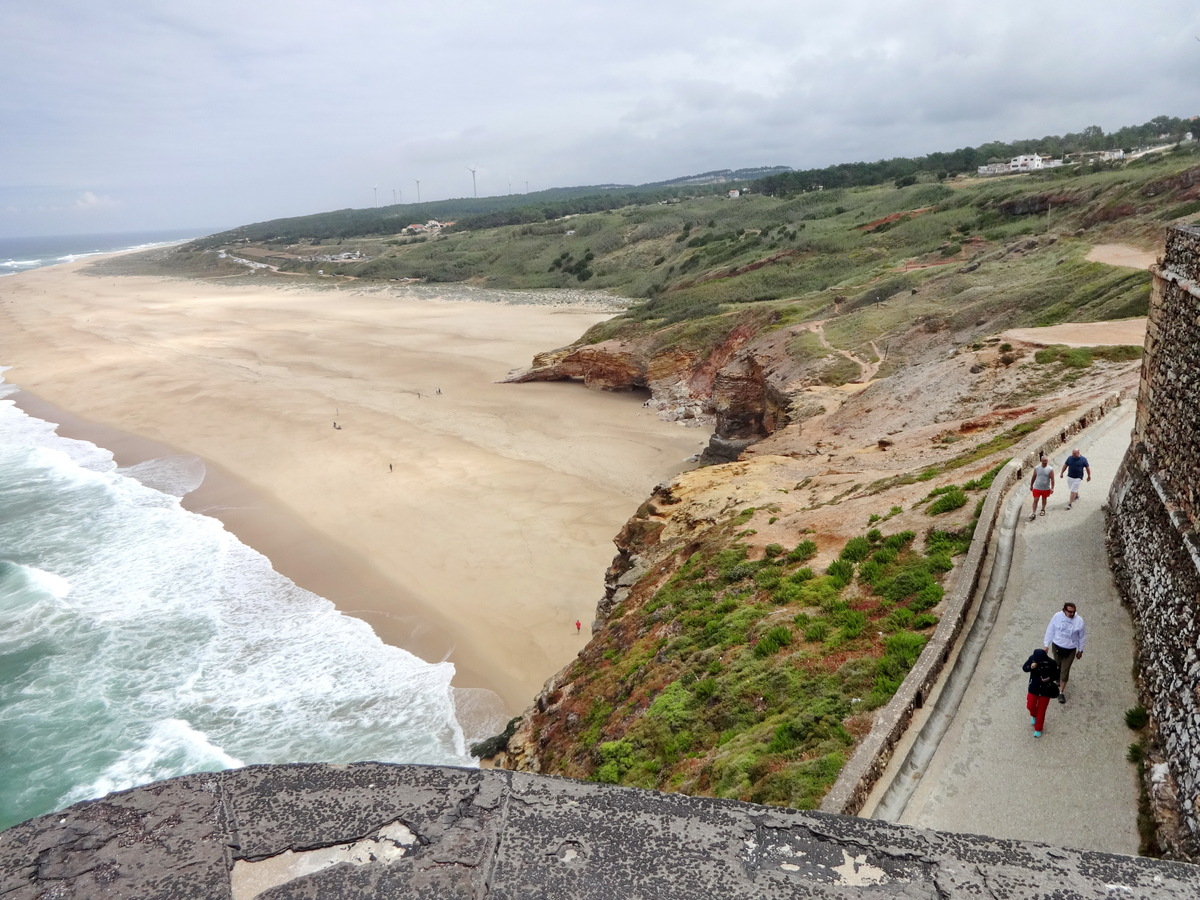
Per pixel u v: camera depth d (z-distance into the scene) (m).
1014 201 85.75
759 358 53.47
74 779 24.09
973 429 26.58
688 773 12.45
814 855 2.56
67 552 39.62
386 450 54.66
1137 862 2.70
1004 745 10.52
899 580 15.61
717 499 26.09
